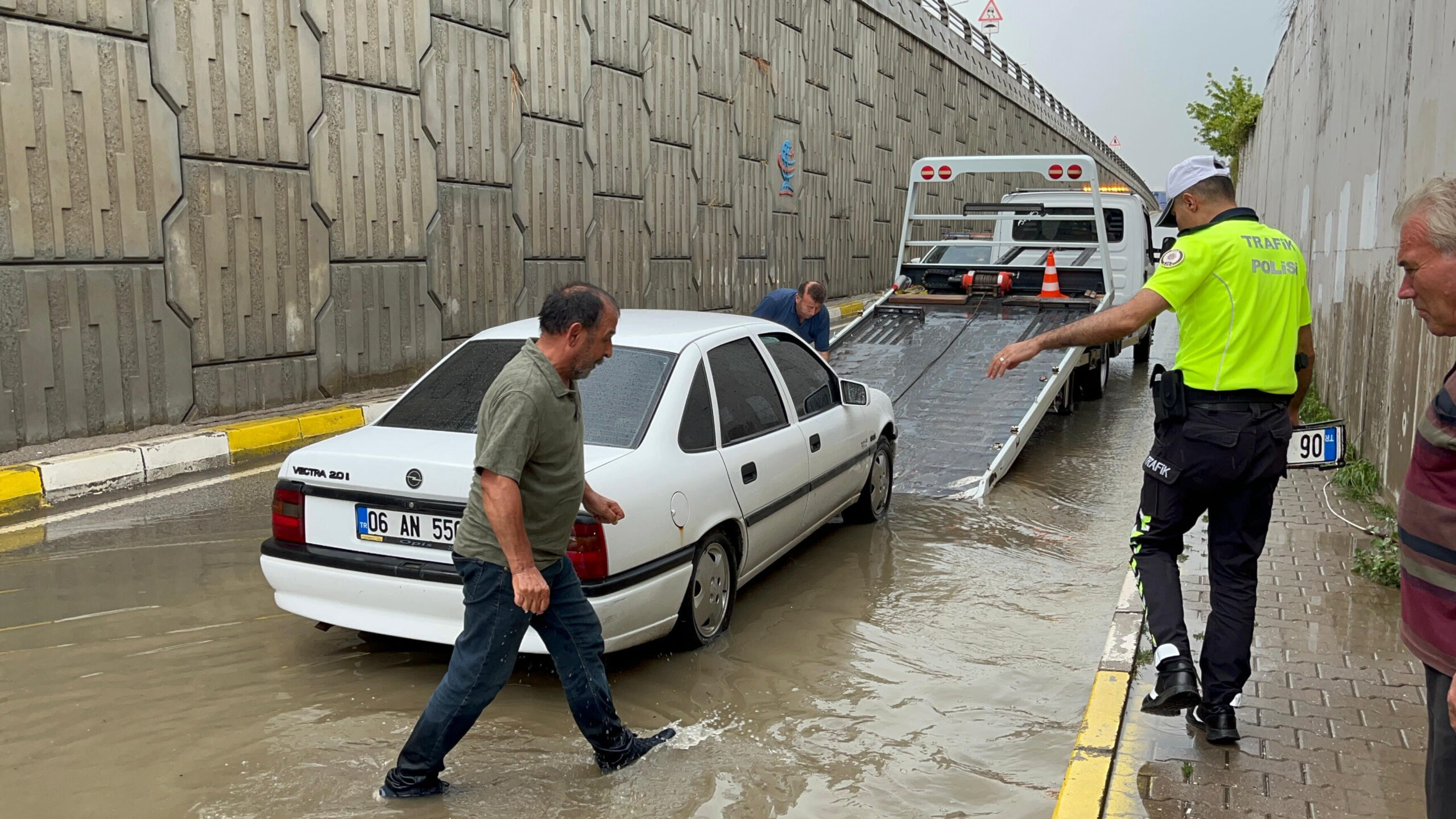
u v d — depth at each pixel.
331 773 3.70
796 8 23.03
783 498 5.66
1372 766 3.72
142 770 3.69
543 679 4.62
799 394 6.23
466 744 3.98
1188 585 5.68
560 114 14.77
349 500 4.43
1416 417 6.49
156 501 7.56
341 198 11.18
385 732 4.02
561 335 3.41
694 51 18.64
